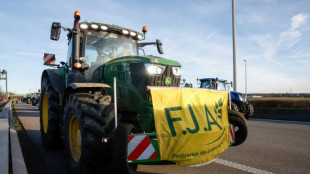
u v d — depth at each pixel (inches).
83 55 152.1
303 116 377.7
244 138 130.6
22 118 382.3
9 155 133.3
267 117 438.6
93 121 96.9
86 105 103.6
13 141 163.3
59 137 163.5
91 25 154.4
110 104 102.7
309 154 158.4
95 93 114.0
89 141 93.2
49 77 169.9
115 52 164.4
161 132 93.7
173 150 94.3
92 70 152.9
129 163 88.7
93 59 155.1
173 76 123.0
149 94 114.0
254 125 316.2
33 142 196.2
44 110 190.2
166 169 126.8
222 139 111.8
